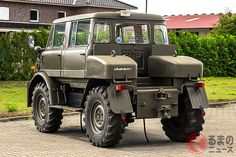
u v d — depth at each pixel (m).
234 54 33.47
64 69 11.62
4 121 14.37
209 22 67.25
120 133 10.16
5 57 27.47
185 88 10.91
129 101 10.10
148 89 10.50
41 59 12.74
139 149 10.20
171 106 10.61
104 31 10.95
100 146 10.37
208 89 23.73
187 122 10.94
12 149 10.09
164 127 11.45
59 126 12.45
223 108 18.06
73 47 11.40
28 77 27.98
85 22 11.08
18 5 57.12
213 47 32.94
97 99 10.37
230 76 33.53
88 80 10.80
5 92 21.91
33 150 10.00
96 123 10.54
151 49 11.40
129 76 10.20
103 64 10.12
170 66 10.83
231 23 52.28
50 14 59.56
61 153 9.69
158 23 11.64
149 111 10.41
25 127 13.31
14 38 27.66
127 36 11.23
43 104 12.49
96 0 61.41
